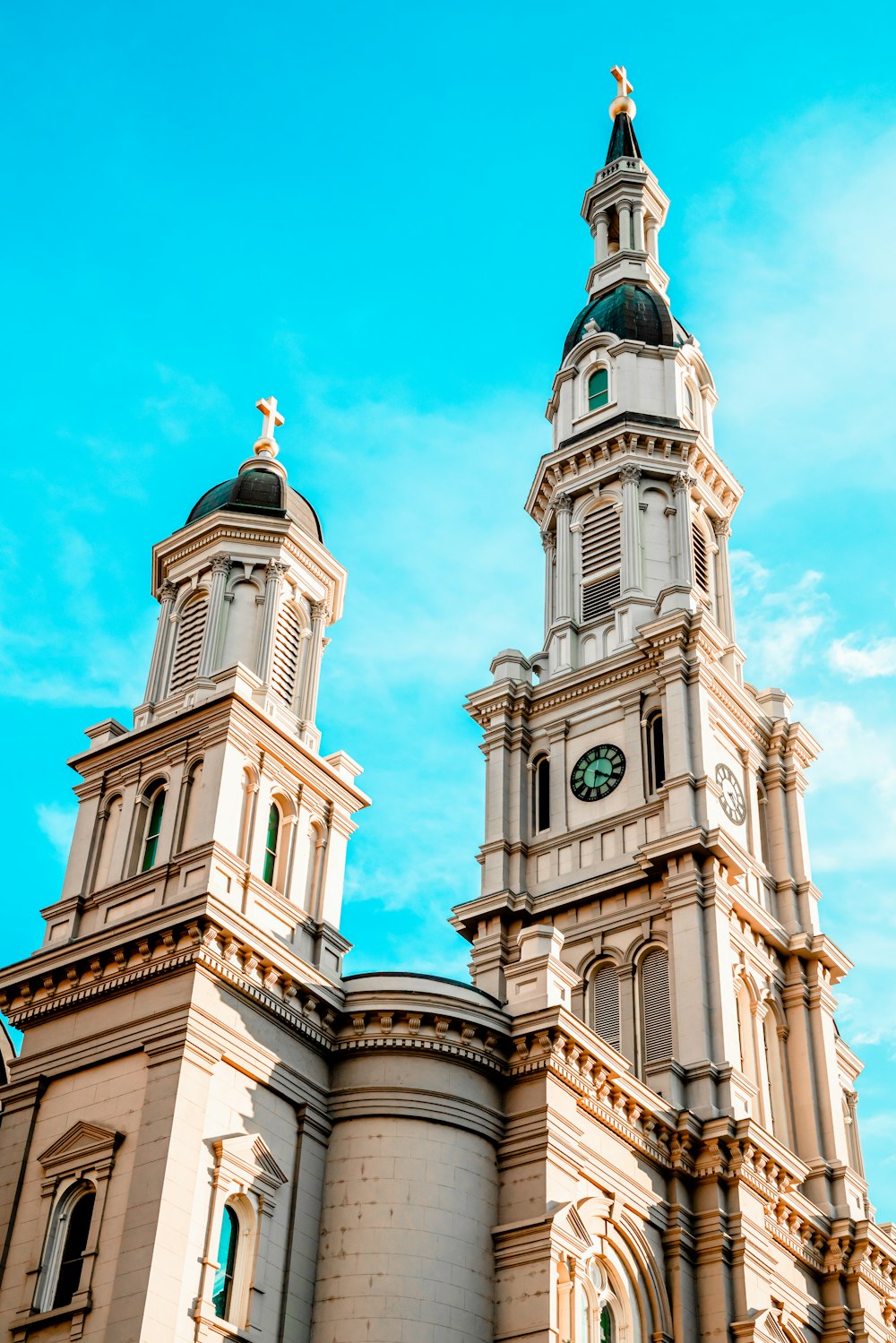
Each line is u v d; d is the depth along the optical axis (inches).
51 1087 1936.5
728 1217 2231.8
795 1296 2303.2
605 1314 2026.3
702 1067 2367.1
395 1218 1903.3
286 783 2175.2
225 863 1999.3
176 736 2166.6
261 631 2340.1
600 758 2844.5
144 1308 1658.5
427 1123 1969.7
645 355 3361.2
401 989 2050.9
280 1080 1929.1
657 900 2615.7
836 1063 2682.1
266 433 2650.1
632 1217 2111.2
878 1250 2444.6
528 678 3038.9
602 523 3144.7
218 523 2417.6
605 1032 2559.1
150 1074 1836.9
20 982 2001.7
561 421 3353.8
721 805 2738.7
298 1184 1903.3
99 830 2174.0
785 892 2800.2
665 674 2812.5
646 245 3715.6
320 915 2126.0
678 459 3198.8
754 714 2928.2
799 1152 2549.2
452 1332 1850.4
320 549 2463.1
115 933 1955.0
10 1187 1871.3
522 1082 2039.9
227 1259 1801.2
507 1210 1963.6
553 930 2162.9
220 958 1905.8
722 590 3184.1
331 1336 1836.9
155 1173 1750.7
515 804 2874.0
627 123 4013.3
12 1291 1786.4
